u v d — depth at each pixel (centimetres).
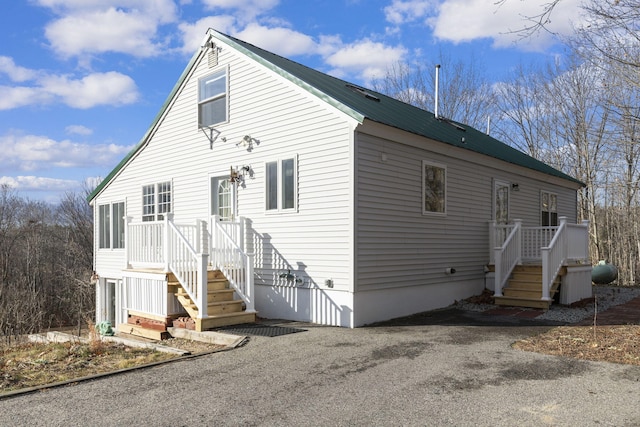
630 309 1120
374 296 977
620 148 2053
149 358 700
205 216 1238
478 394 505
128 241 1095
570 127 2689
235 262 1001
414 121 1248
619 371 586
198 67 1276
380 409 464
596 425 422
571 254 1241
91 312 2225
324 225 981
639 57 1063
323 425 427
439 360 648
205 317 891
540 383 541
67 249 2873
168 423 436
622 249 2577
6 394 517
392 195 1030
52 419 448
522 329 875
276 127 1076
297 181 1030
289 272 1041
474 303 1212
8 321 1839
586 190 2680
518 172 1527
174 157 1343
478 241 1322
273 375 586
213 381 564
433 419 438
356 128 934
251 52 1133
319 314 984
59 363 720
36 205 3497
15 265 2697
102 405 485
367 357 670
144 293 1015
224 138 1196
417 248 1100
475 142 1468
